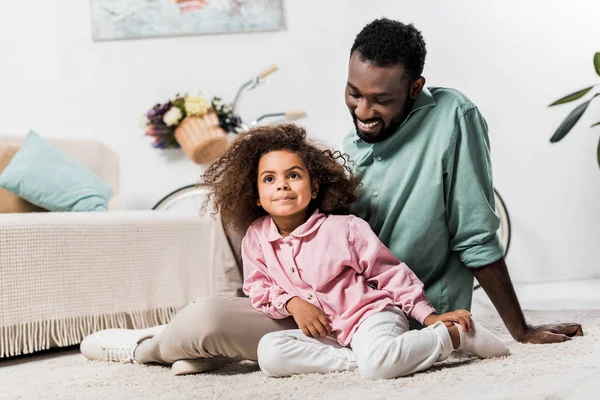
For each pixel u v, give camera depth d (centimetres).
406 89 147
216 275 192
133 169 371
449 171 151
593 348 140
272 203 147
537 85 365
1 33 375
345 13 368
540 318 219
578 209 366
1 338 185
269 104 370
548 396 103
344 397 109
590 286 334
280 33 370
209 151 341
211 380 134
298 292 143
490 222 150
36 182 252
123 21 370
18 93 375
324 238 143
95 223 206
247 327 139
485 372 122
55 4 373
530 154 366
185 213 235
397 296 139
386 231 156
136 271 215
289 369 131
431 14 366
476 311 263
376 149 156
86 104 373
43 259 194
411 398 105
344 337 135
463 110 151
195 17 369
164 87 372
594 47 363
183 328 138
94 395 127
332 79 370
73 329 200
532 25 364
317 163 152
